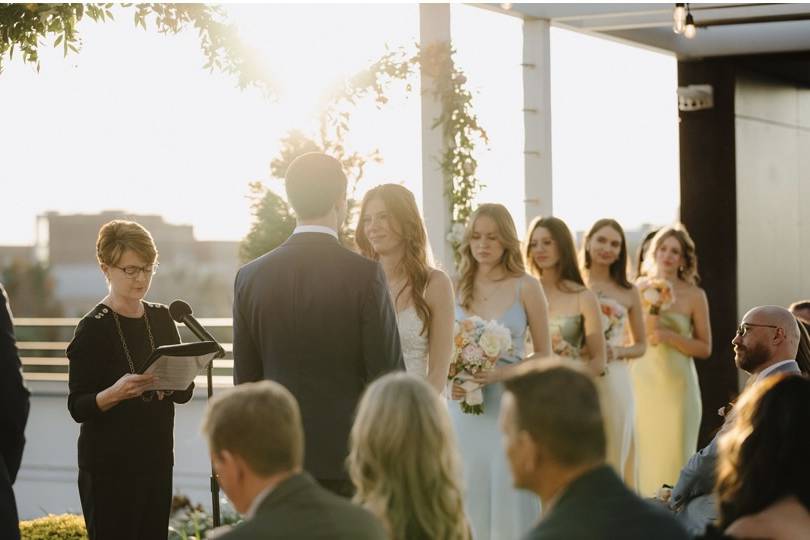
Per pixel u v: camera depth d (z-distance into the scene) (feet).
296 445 9.66
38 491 36.83
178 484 34.40
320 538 9.29
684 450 29.09
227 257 160.66
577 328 24.67
